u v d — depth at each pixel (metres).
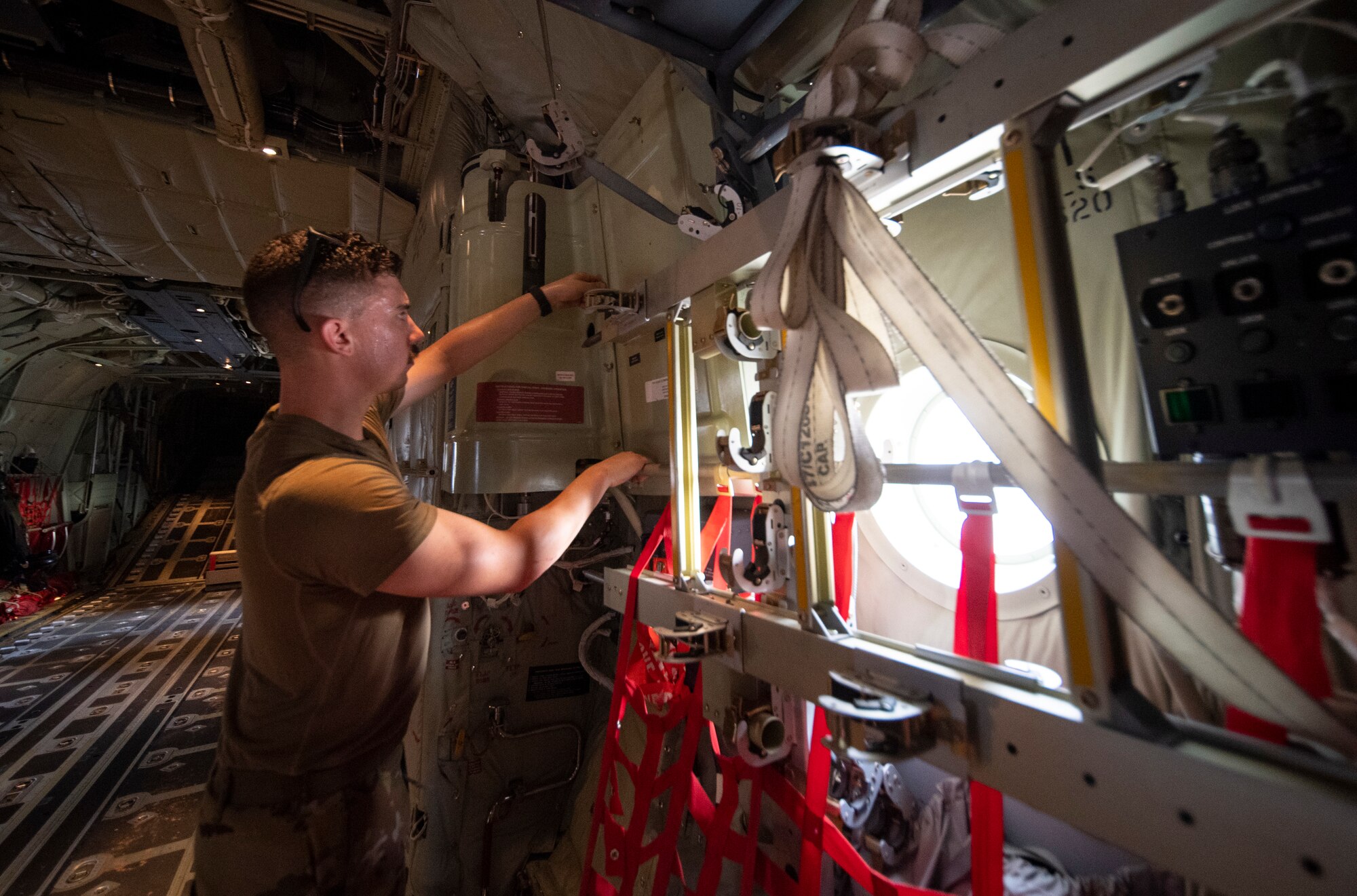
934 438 1.21
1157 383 0.61
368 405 1.08
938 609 1.21
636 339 1.68
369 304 0.97
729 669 1.12
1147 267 0.62
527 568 0.99
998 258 1.07
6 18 2.60
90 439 10.23
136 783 3.34
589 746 2.08
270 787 0.92
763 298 0.77
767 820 1.20
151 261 5.15
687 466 1.16
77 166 3.74
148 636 6.49
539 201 2.05
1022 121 0.58
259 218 4.36
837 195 0.70
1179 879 0.92
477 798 1.93
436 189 2.88
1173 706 0.88
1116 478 0.62
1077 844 1.05
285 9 2.67
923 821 1.17
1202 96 0.77
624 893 1.11
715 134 1.35
